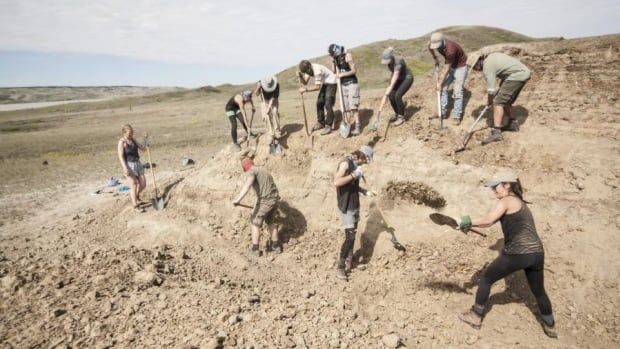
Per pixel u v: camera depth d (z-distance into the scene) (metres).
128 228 7.72
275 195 6.11
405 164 6.55
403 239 6.05
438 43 6.34
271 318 4.36
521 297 4.70
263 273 5.83
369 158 5.26
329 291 5.30
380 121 7.46
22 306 4.40
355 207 5.35
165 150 16.98
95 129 25.62
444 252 5.64
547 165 5.67
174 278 5.16
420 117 7.27
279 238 6.77
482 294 4.23
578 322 4.30
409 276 5.43
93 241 7.54
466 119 6.88
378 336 4.30
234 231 7.05
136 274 4.99
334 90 7.17
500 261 4.02
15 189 12.05
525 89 7.09
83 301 4.45
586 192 5.20
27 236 8.15
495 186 4.07
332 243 6.47
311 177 7.11
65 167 14.88
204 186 7.80
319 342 4.08
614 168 5.21
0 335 3.90
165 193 8.55
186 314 4.28
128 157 7.96
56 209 9.98
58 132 24.98
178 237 7.06
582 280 4.61
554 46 7.97
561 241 4.96
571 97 6.54
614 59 6.76
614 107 6.01
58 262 5.51
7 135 24.50
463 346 4.16
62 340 3.83
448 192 6.09
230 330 4.05
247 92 7.91
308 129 7.90
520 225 3.89
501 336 4.24
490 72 5.80
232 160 7.89
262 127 20.16
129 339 3.86
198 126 23.97
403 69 6.76
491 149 6.18
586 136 5.77
